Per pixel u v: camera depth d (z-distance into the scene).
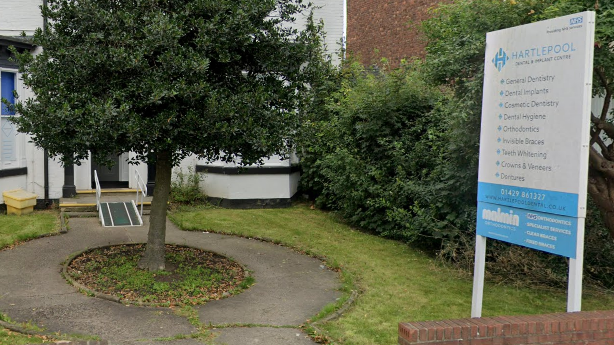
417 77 11.53
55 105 6.64
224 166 13.86
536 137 5.22
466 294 7.95
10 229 10.32
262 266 8.96
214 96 6.73
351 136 12.36
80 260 8.65
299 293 7.63
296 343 5.83
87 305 6.65
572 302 5.00
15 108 7.00
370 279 8.49
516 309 7.36
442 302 7.50
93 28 6.96
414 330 4.45
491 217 5.73
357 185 11.79
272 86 7.80
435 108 11.10
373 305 7.25
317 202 14.25
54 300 6.78
